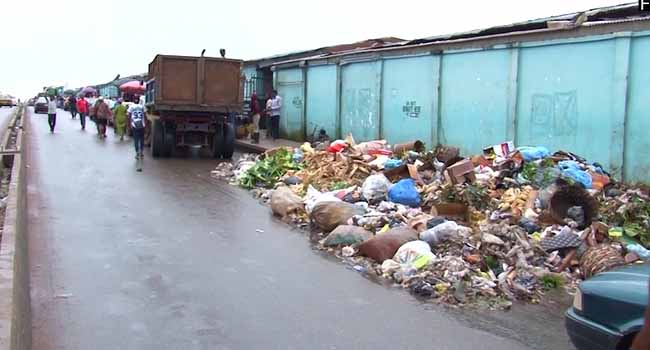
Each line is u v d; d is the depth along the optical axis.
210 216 10.61
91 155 20.44
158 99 19.64
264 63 30.62
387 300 6.47
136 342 5.19
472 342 5.39
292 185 13.06
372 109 20.17
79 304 6.06
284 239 9.07
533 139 14.08
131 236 8.95
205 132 20.48
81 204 11.34
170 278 6.98
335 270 7.52
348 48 27.19
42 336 5.27
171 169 17.16
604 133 12.41
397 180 12.17
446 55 16.67
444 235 8.05
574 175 10.84
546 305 6.48
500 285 6.86
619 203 9.55
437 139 17.08
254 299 6.36
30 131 32.75
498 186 11.04
